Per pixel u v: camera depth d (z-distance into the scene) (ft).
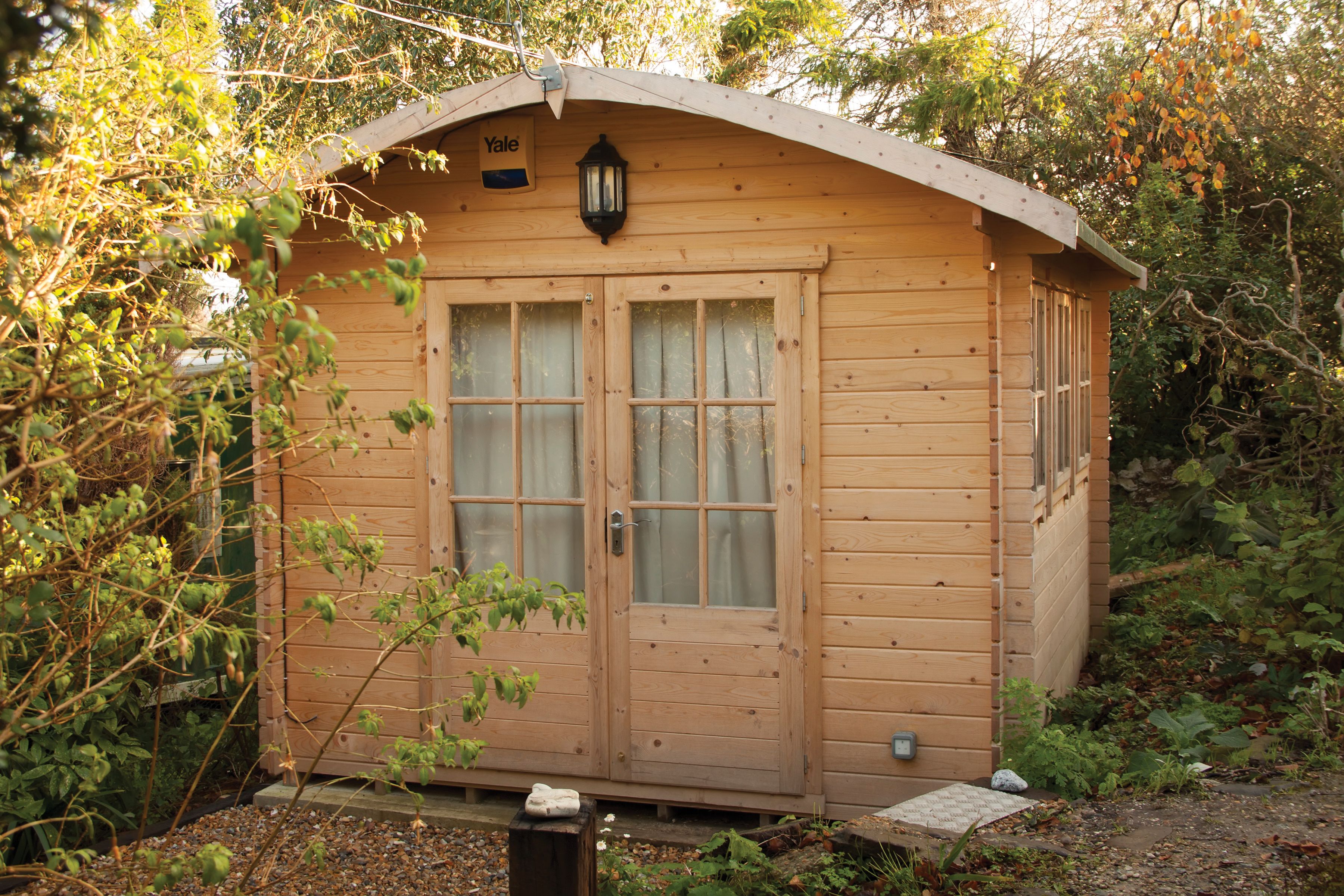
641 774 17.04
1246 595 20.15
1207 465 32.86
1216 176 33.55
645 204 16.78
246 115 24.79
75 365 9.56
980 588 15.62
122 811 17.11
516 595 10.59
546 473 17.57
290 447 10.65
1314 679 17.37
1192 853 11.89
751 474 16.66
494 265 17.39
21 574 9.25
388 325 17.88
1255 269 35.96
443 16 17.25
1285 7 37.63
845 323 16.06
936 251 15.67
